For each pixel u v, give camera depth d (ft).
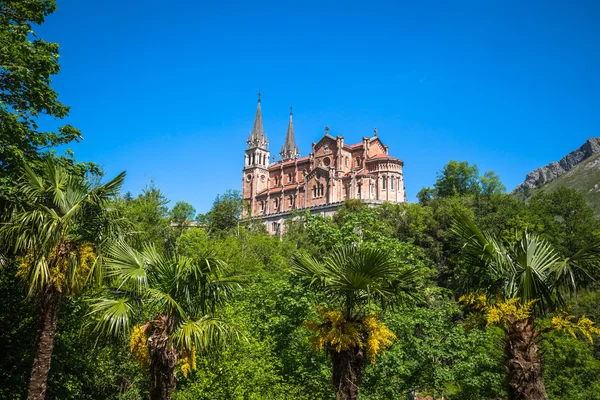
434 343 83.92
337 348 41.42
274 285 95.55
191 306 48.21
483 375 84.43
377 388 78.64
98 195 52.70
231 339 50.75
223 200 301.43
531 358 40.06
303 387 77.20
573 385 93.25
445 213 209.26
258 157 424.46
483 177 309.22
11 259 58.03
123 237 53.26
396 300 45.88
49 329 48.75
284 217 357.00
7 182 65.10
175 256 49.70
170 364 44.24
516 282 42.93
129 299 47.57
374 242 90.53
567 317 42.01
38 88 74.33
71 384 74.95
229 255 160.97
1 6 76.89
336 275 42.65
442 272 184.14
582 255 41.60
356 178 343.87
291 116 514.68
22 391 67.05
